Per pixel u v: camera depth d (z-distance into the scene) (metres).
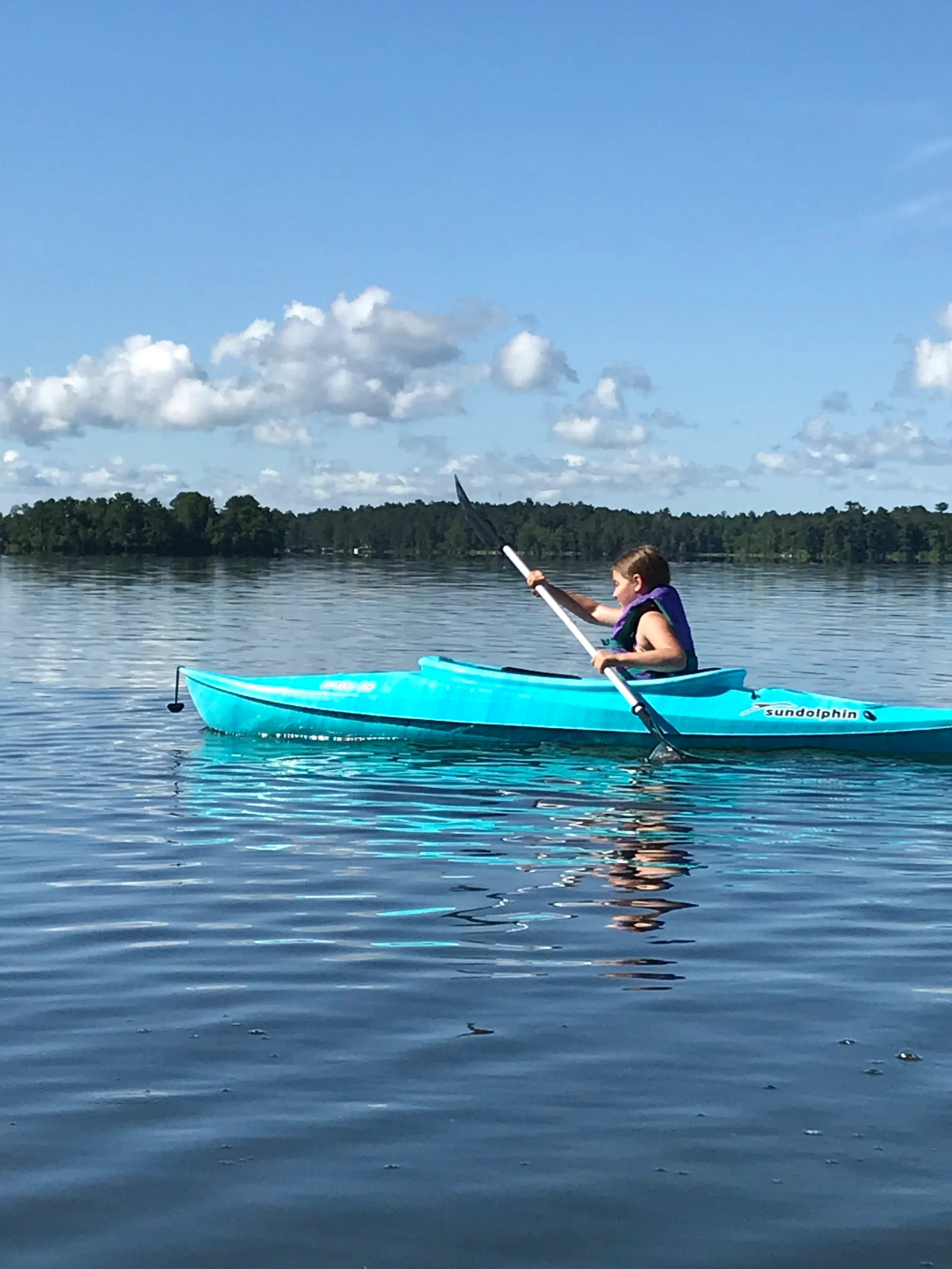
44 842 4.11
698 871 3.82
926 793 4.96
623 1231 1.85
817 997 2.80
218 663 9.08
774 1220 1.88
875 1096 2.29
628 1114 2.22
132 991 2.81
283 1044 2.52
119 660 9.23
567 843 4.14
